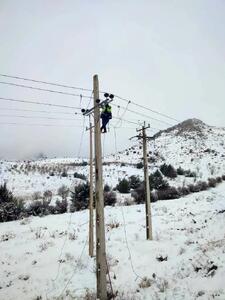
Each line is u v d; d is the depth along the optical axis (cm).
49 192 4294
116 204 3575
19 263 1420
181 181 5962
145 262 1368
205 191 4703
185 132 14112
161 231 1984
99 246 1012
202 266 1084
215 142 12531
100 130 1074
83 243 1745
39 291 1108
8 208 2814
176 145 12031
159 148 11900
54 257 1490
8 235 2008
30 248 1661
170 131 15062
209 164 8362
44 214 3000
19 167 7375
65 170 7350
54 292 1094
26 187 5031
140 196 3825
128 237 1873
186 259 1272
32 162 10238
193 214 2572
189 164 8800
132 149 12412
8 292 1106
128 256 1470
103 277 996
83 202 3322
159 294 951
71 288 1123
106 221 2425
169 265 1267
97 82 1105
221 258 1080
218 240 1442
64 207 3209
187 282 990
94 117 1084
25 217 2847
